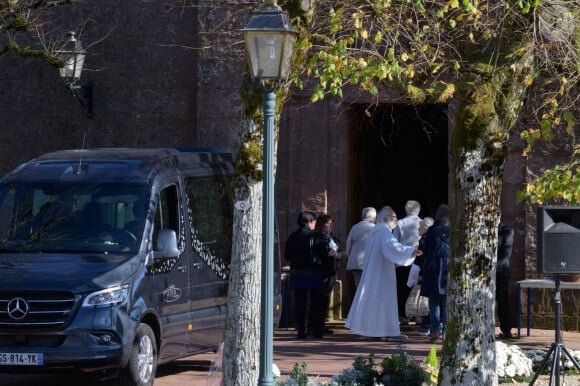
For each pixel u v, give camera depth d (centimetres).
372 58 1628
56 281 1773
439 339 2559
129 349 1792
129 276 1822
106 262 1833
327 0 1830
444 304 2545
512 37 1582
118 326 1773
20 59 3169
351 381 1745
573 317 2723
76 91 2997
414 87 1580
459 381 1522
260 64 1413
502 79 1542
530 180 2733
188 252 2017
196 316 2030
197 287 2038
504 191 2775
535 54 1616
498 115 1535
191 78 3020
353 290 2967
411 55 1659
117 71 3080
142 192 1942
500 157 1537
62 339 1762
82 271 1798
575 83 1806
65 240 1902
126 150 2109
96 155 2067
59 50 2750
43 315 1767
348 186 2947
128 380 1808
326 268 2592
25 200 1961
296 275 2592
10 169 3181
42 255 1867
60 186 1970
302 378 1692
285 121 2930
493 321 1541
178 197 2011
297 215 2922
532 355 2030
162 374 2086
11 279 1780
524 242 2759
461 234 1533
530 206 2750
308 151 2916
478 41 1681
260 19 1417
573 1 1683
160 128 3048
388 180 3438
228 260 2156
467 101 1533
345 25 1880
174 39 3028
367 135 3198
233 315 1644
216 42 2892
